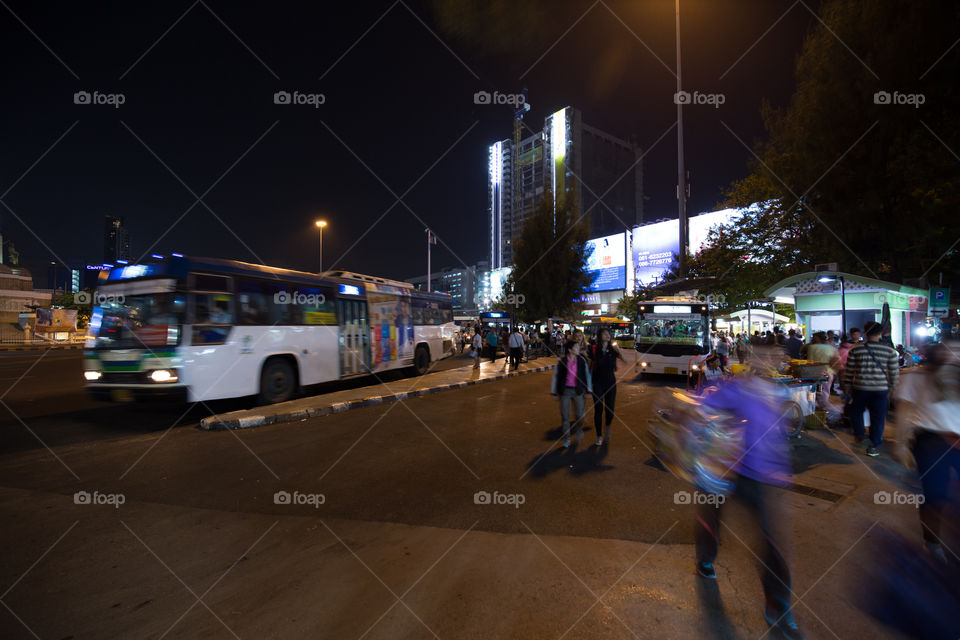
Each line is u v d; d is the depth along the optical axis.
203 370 8.09
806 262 21.44
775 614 2.48
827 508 4.18
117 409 9.37
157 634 2.50
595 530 3.80
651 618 2.62
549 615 2.65
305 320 10.30
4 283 48.88
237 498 4.54
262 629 2.54
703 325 14.38
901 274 16.94
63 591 2.93
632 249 64.12
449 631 2.51
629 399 10.77
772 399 2.71
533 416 8.67
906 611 2.70
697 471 2.94
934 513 3.24
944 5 12.30
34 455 6.03
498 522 3.96
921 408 3.40
